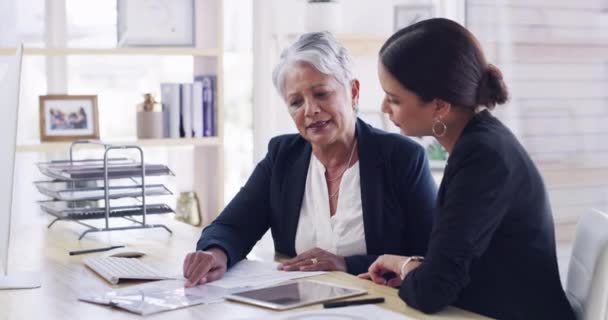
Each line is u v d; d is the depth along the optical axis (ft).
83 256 7.93
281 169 7.93
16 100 6.17
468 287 5.71
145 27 11.75
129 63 12.94
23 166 12.21
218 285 6.36
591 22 11.44
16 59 6.23
